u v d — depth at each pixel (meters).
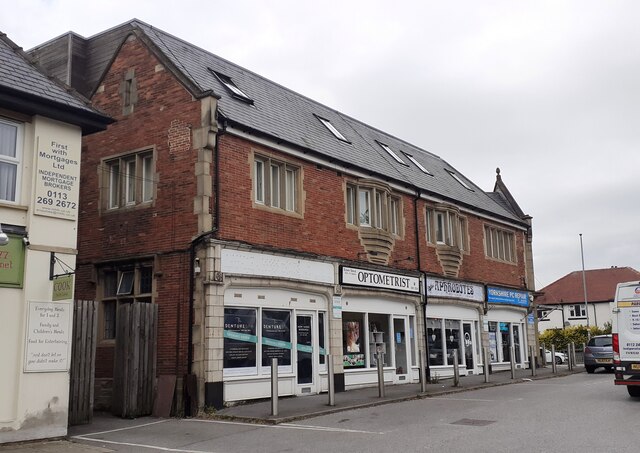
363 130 24.53
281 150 15.95
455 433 10.07
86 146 16.42
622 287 14.61
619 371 14.38
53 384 10.48
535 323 29.62
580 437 9.41
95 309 12.50
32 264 10.43
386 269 19.16
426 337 20.94
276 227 15.47
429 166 27.05
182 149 14.38
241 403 13.89
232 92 16.52
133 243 14.91
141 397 13.17
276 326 15.28
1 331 9.98
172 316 13.75
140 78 15.65
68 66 18.05
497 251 27.31
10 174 10.52
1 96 10.06
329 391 13.76
